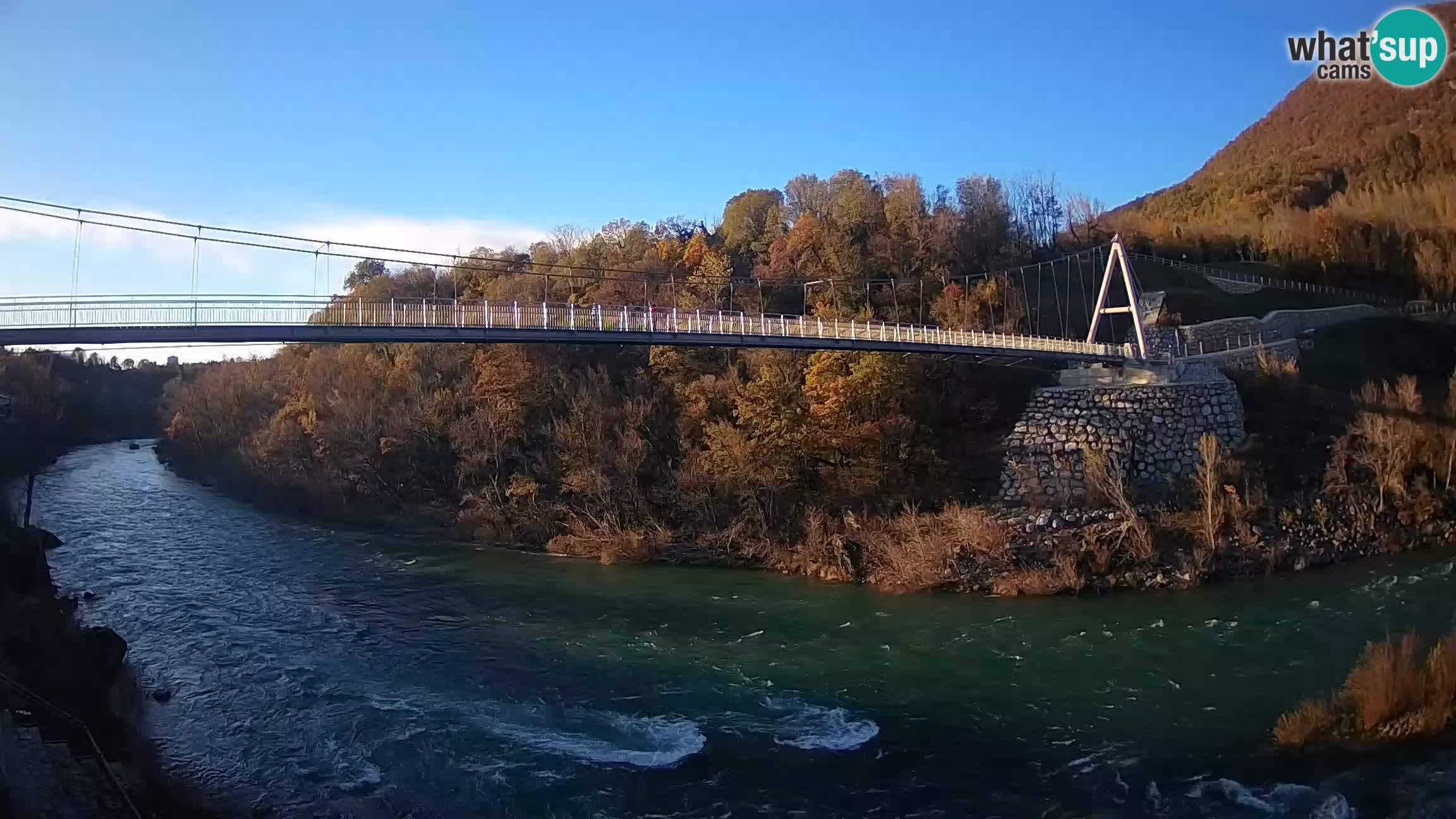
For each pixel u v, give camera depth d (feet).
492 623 103.35
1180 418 138.10
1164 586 112.27
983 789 60.90
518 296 206.08
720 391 155.22
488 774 64.49
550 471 160.04
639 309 147.02
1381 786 57.72
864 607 108.88
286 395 232.32
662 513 148.46
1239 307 201.87
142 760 65.62
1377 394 148.25
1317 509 126.82
